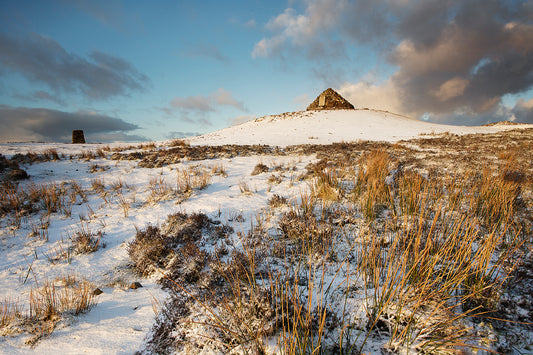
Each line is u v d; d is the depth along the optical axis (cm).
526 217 429
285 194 679
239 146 1638
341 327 225
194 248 380
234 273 304
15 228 522
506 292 254
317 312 238
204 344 224
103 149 1548
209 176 873
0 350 227
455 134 2162
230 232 468
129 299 313
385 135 2381
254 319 234
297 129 2961
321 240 398
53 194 664
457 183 619
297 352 198
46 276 368
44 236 493
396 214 478
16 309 285
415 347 198
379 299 248
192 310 264
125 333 253
